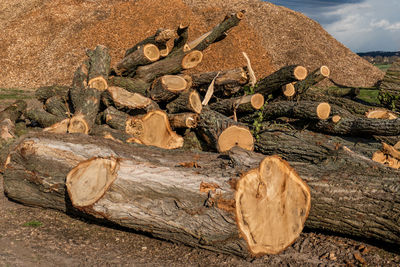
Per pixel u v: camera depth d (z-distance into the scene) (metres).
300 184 3.85
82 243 3.78
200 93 7.61
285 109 6.74
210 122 6.22
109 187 3.92
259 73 17.06
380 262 3.60
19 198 4.58
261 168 3.70
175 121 6.60
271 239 3.72
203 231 3.65
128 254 3.64
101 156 4.16
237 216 3.54
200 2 20.66
